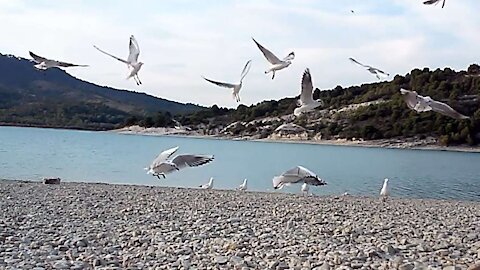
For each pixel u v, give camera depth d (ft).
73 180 126.31
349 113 296.30
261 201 80.79
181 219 58.75
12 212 60.49
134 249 42.04
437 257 40.93
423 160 223.10
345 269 35.81
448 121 266.77
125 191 89.30
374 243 46.03
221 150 264.93
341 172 167.84
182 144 298.76
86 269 35.32
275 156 235.20
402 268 36.42
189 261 37.81
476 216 70.90
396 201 91.45
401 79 296.30
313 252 41.70
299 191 113.09
